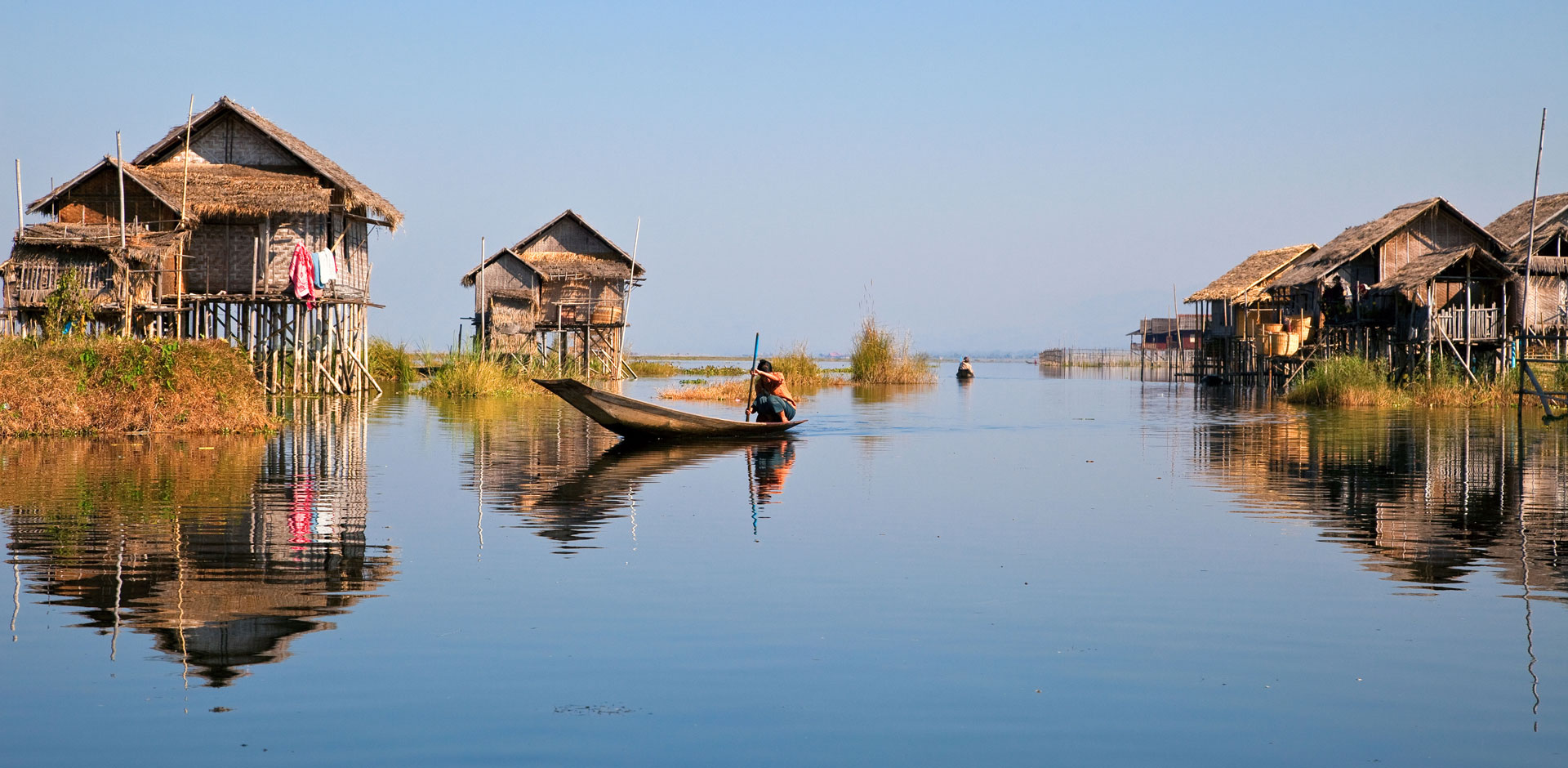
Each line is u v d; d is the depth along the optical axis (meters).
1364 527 10.23
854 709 5.44
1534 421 23.73
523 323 48.22
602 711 5.38
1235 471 14.66
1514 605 7.33
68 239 24.53
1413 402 29.67
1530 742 5.09
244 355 20.03
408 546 9.06
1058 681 5.85
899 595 7.54
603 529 9.92
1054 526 10.22
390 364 40.53
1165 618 7.00
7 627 6.62
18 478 12.88
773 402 20.08
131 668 5.90
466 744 4.97
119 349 18.58
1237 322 49.06
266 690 5.60
